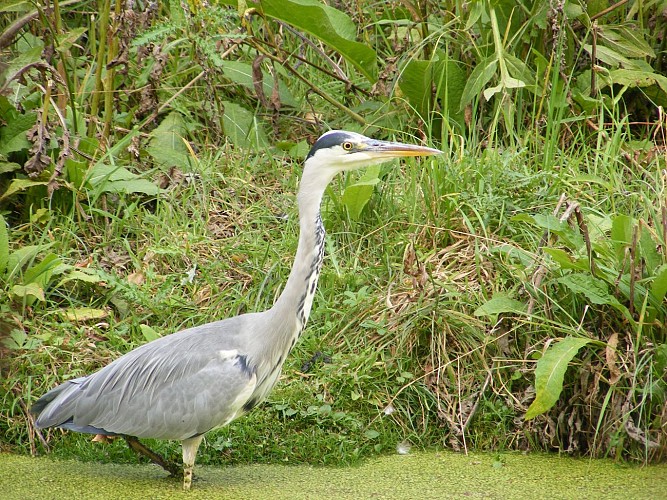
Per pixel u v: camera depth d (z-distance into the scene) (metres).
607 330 10.37
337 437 9.88
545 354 9.60
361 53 13.58
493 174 12.10
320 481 9.21
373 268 11.60
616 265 10.48
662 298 10.05
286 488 9.02
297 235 12.12
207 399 8.78
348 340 10.91
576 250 10.62
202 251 12.07
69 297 11.28
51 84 11.94
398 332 10.70
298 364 10.73
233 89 14.85
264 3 13.17
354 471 9.51
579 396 10.05
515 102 13.34
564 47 13.62
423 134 13.17
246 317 9.30
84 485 9.03
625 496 8.88
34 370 10.28
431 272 11.14
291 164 13.49
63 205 12.39
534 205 11.89
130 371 9.04
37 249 11.22
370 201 12.30
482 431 10.20
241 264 11.85
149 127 13.91
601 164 12.68
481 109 13.52
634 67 13.49
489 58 13.21
